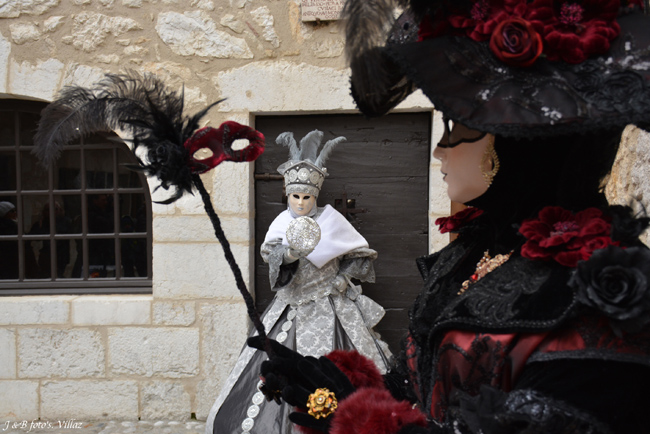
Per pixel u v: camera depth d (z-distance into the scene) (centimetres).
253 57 329
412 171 339
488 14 82
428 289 106
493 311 81
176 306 336
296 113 338
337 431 85
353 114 340
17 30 329
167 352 338
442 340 89
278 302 294
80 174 358
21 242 361
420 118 338
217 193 331
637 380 71
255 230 347
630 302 67
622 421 69
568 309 73
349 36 81
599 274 70
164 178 96
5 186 361
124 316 338
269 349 103
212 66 330
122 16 329
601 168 88
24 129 358
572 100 74
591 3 79
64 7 329
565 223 82
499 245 96
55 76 331
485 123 75
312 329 280
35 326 342
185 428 330
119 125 102
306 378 98
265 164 346
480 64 80
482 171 92
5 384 345
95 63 331
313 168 296
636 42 77
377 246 342
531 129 73
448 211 322
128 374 341
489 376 79
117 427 333
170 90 108
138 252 361
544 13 78
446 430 80
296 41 327
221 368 336
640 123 70
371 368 111
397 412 84
